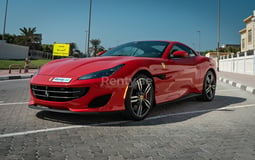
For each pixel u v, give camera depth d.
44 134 2.21
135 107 2.75
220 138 2.18
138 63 2.76
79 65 2.71
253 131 2.42
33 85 2.64
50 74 2.63
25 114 3.02
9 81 8.84
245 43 27.80
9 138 2.08
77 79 2.42
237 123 2.74
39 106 2.66
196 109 3.57
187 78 3.68
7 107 3.53
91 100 2.39
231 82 9.05
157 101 3.02
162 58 3.26
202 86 4.17
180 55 3.34
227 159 1.71
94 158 1.68
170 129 2.44
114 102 2.49
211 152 1.84
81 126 2.49
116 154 1.76
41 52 48.44
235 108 3.71
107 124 2.58
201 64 4.13
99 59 2.91
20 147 1.87
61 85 2.41
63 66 2.76
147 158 1.70
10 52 33.78
